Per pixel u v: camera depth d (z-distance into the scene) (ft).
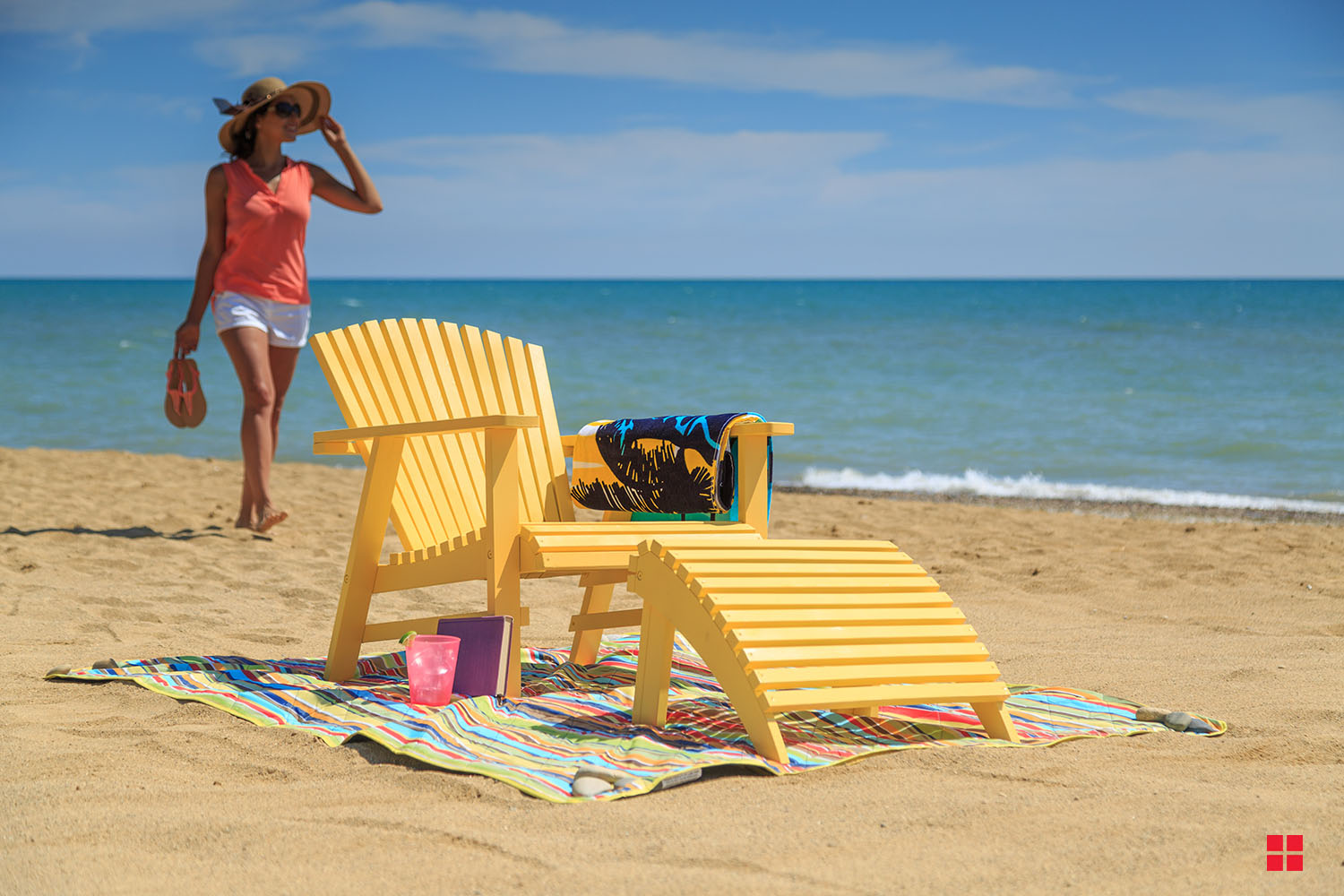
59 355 76.48
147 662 11.53
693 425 11.69
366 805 7.59
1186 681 11.90
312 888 6.20
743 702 8.79
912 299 192.95
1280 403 53.47
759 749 8.68
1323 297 173.88
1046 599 17.53
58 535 20.83
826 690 8.88
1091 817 7.34
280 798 7.70
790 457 41.09
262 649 13.33
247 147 21.49
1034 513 27.35
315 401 52.80
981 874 6.39
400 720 9.34
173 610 15.26
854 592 9.84
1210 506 30.22
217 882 6.28
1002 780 8.20
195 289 21.45
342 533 22.85
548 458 13.03
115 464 32.76
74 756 8.59
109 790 7.81
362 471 33.71
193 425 21.71
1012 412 52.54
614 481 12.50
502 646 10.34
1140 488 33.96
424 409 12.64
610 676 12.07
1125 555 21.42
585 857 6.62
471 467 12.57
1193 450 41.42
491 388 13.06
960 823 7.23
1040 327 105.60
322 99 21.89
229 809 7.47
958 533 24.16
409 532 12.33
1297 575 19.19
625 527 10.99
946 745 9.07
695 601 9.27
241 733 9.30
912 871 6.44
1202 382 62.08
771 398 59.11
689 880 6.28
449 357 13.01
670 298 212.23
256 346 21.26
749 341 94.12
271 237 21.26
